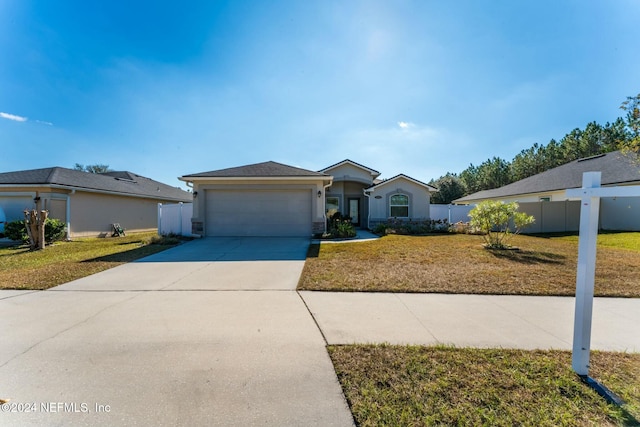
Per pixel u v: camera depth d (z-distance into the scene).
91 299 5.07
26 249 11.70
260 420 2.12
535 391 2.46
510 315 4.31
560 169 21.33
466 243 11.62
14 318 4.17
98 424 2.09
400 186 18.58
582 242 2.70
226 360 3.00
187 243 11.81
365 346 3.30
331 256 8.98
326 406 2.28
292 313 4.38
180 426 2.07
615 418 2.14
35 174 15.95
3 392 2.47
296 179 13.37
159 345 3.34
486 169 40.12
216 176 13.15
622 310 4.49
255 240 12.57
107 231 18.19
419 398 2.37
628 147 10.23
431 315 4.32
